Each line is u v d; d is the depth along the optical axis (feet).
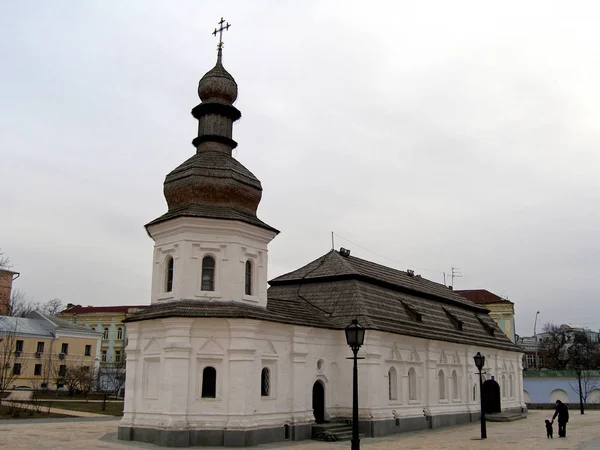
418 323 141.49
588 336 391.86
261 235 107.34
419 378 137.18
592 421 169.37
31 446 87.61
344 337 121.08
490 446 101.96
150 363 100.37
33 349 243.40
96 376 246.06
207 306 98.27
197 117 115.34
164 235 105.19
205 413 93.45
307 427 108.27
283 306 116.06
